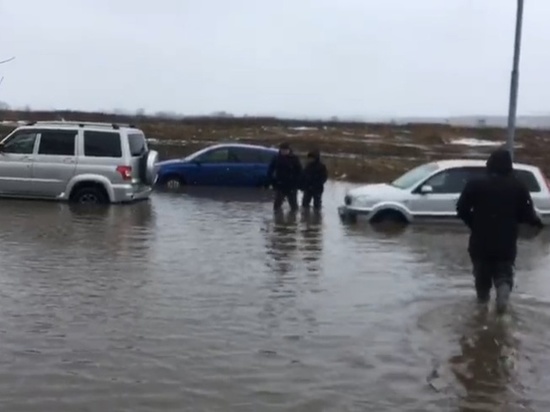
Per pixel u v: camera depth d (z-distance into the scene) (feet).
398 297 35.24
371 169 112.78
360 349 27.07
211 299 33.99
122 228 54.44
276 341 27.81
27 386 22.59
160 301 33.35
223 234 53.88
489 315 31.96
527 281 40.11
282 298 34.60
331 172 112.68
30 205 64.44
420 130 287.28
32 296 33.55
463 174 61.11
